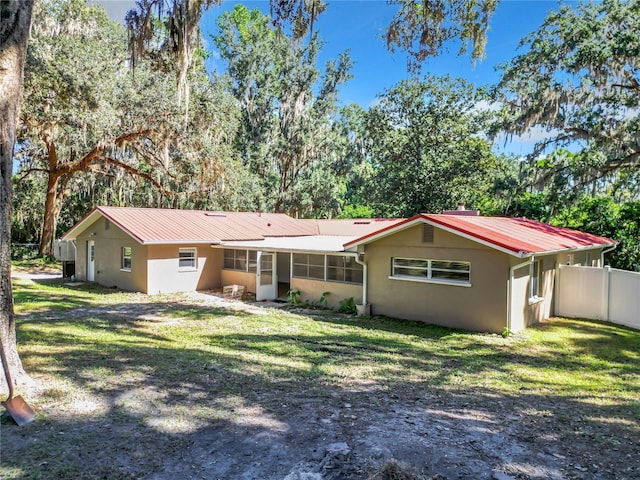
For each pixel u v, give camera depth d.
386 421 4.29
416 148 27.55
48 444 3.45
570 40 15.73
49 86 16.44
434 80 26.42
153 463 3.27
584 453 3.76
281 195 31.27
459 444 3.81
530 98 17.47
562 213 20.11
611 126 16.11
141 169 25.11
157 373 5.51
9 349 4.61
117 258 16.50
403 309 11.34
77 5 18.56
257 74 31.12
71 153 22.66
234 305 13.47
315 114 32.19
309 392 5.16
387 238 11.67
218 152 22.58
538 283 11.35
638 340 9.23
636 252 17.55
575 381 6.36
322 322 10.81
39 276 19.95
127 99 19.09
